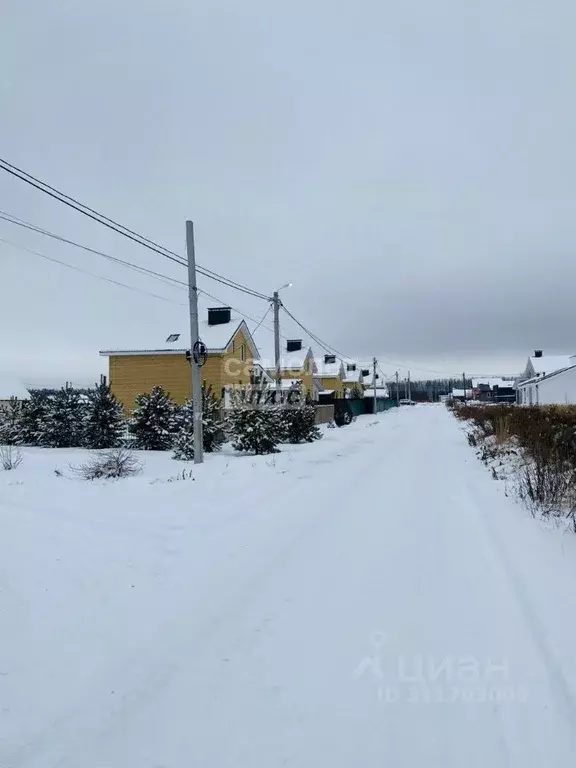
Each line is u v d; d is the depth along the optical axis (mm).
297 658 3768
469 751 2797
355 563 5836
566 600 4684
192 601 4789
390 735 2926
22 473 11453
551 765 2688
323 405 37188
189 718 3090
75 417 21453
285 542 6676
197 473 12266
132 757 2762
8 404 25000
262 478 11484
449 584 5156
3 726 2998
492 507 8523
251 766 2682
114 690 3381
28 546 5574
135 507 7941
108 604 4629
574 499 8008
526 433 13172
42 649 3816
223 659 3764
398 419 45531
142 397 19859
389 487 10656
